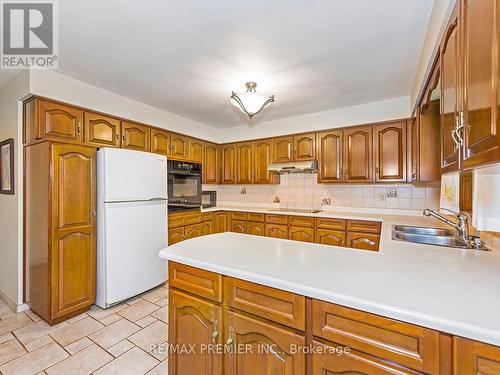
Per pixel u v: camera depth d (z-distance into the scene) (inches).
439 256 51.1
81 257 93.0
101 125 102.7
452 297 32.4
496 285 36.2
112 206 97.0
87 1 57.2
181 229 135.3
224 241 63.4
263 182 159.3
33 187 91.2
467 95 36.4
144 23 65.0
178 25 65.8
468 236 64.6
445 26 50.9
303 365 37.4
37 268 89.7
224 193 190.1
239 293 43.9
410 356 29.7
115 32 68.7
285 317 38.9
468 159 35.9
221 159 177.3
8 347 74.2
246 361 43.1
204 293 48.1
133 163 104.4
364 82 101.9
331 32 69.0
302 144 145.2
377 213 133.0
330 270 42.6
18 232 95.0
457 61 41.4
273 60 84.0
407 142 117.0
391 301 31.4
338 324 34.7
